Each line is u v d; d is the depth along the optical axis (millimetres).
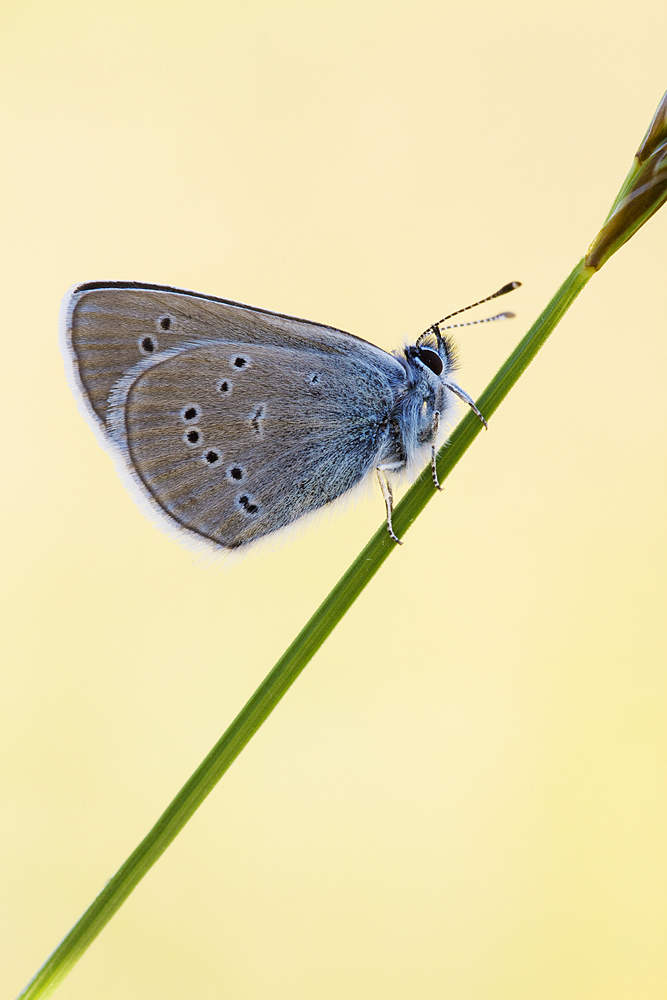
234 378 164
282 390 165
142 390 164
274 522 167
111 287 162
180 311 163
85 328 163
